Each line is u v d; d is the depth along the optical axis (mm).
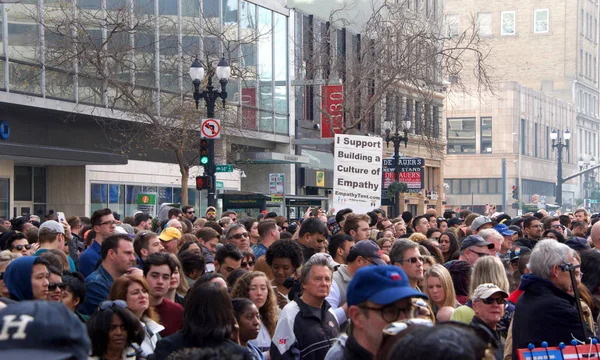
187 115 31625
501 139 108375
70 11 32500
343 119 37031
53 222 11945
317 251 11719
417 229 19438
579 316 6812
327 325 7617
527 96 112375
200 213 42469
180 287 9305
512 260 11453
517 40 130250
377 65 35000
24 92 31031
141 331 6910
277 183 35094
